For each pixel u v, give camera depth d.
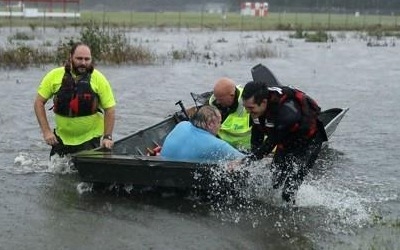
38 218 15.14
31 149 21.95
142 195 16.92
